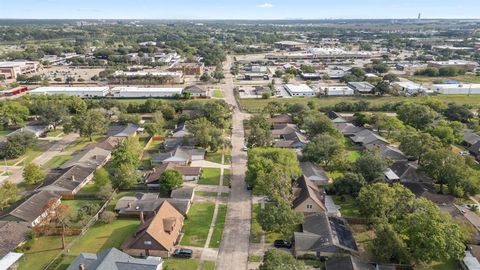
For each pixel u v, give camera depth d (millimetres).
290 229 77500
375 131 149625
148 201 89875
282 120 161250
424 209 73812
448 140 128500
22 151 124812
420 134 115125
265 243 77938
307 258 72375
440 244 64938
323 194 94625
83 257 66062
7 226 75875
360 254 73875
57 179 100438
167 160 117562
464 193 96625
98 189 101875
